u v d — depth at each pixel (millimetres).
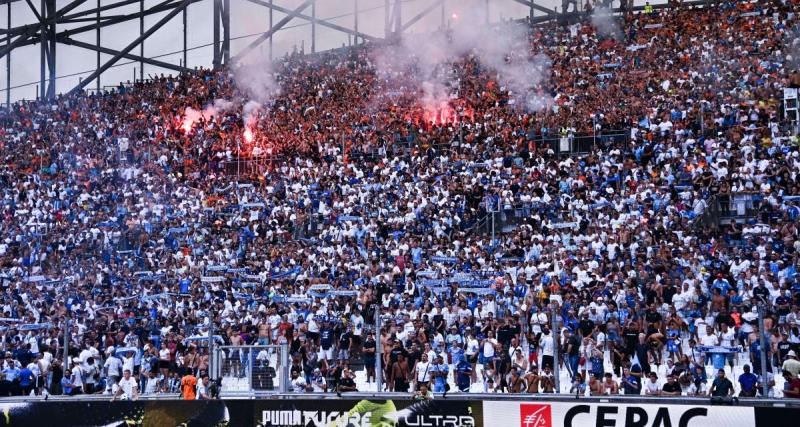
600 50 82250
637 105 68250
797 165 52844
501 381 37656
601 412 30500
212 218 65375
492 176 60969
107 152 83625
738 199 51438
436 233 55656
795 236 45625
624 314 38906
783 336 35375
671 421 29594
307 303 45719
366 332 42281
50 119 95812
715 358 35375
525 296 43156
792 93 59844
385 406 32969
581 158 61938
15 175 81625
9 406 36156
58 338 45656
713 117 62406
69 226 69125
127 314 48375
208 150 79125
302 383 37531
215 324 45750
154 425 35031
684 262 44750
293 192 66625
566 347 37562
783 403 28391
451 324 42375
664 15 85188
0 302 55375
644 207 51375
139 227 65250
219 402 34562
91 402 35781
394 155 70312
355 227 58125
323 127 81312
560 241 51625
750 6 80938
